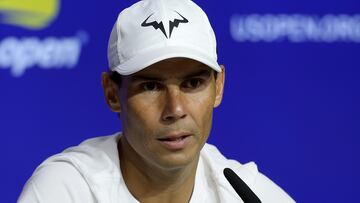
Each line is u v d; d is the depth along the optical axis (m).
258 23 9.79
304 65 9.92
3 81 9.34
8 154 9.43
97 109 9.57
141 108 4.53
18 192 9.48
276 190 5.57
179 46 4.57
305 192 10.07
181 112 4.46
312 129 10.02
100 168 5.07
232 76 9.77
